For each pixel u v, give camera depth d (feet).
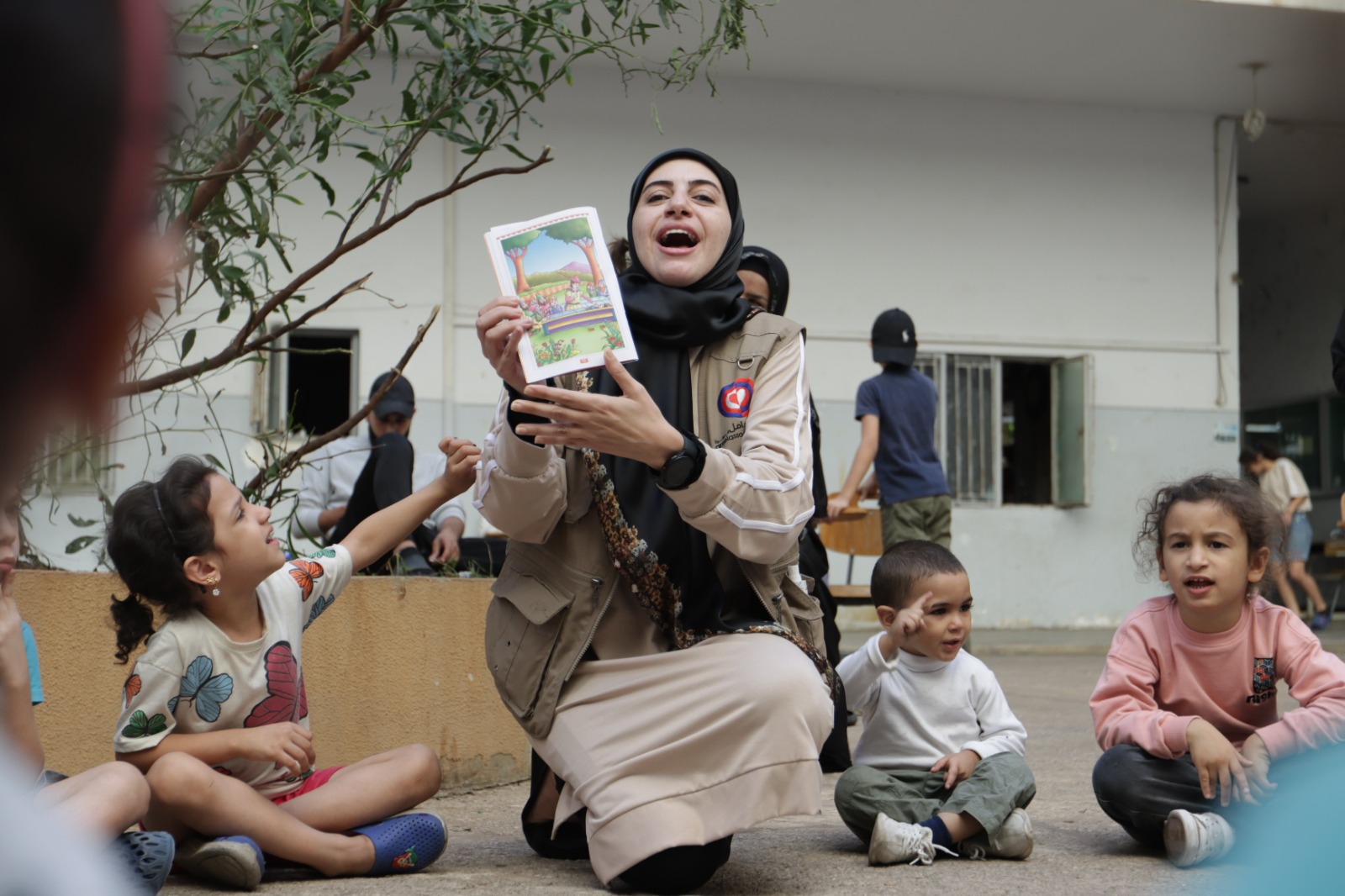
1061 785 13.08
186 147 9.94
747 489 8.20
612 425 7.94
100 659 10.52
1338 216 51.88
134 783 7.52
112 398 1.44
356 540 9.89
